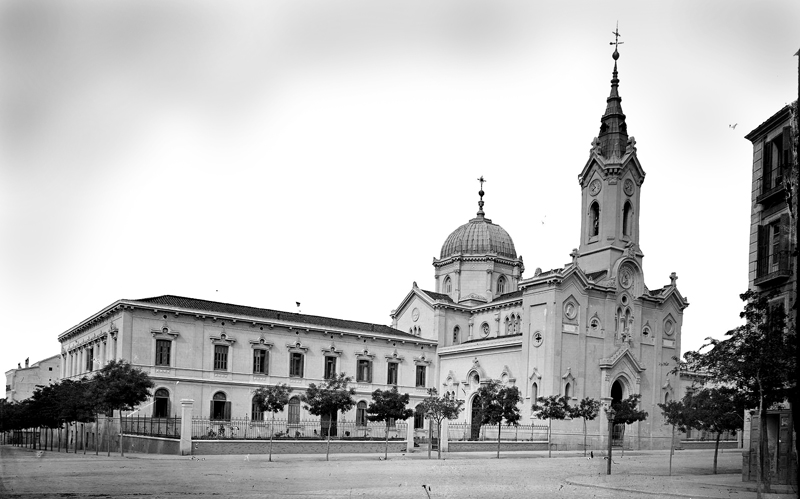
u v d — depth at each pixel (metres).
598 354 82.88
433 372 94.06
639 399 83.31
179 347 74.56
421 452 64.44
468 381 89.31
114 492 28.77
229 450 57.78
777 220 37.88
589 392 81.12
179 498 27.11
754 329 34.47
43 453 57.50
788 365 31.62
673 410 49.25
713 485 35.31
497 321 94.31
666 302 90.38
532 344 81.56
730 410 40.66
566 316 80.69
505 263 102.50
